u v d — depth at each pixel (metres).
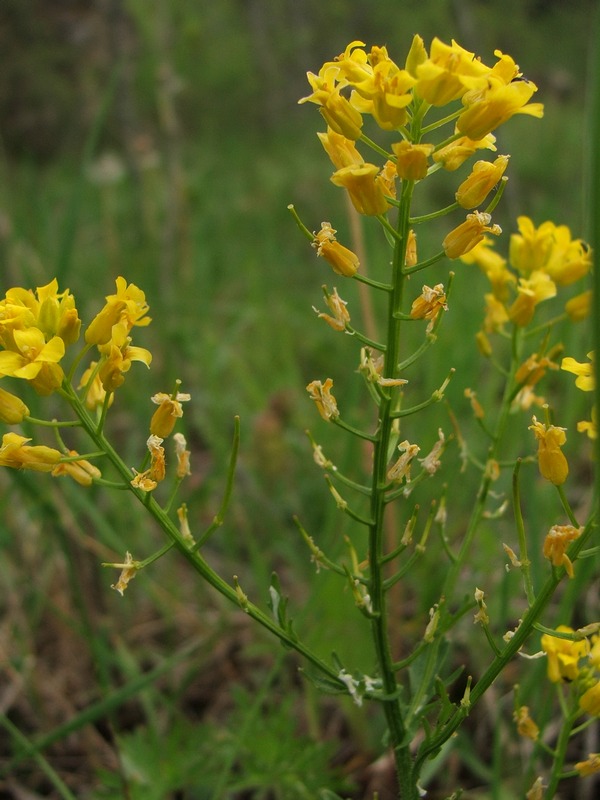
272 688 0.28
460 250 0.17
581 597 0.28
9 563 0.31
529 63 1.40
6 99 1.22
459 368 0.34
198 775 0.24
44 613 0.30
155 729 0.24
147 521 0.34
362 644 0.25
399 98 0.16
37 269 0.38
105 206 0.57
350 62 0.16
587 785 0.25
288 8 1.30
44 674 0.28
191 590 0.33
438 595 0.28
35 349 0.16
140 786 0.23
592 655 0.18
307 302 0.52
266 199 0.89
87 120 1.22
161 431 0.17
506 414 0.20
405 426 0.35
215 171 0.95
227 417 0.41
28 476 0.25
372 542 0.17
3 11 1.18
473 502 0.32
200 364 0.42
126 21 0.55
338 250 0.17
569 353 0.30
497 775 0.22
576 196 0.50
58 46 1.19
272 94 1.21
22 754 0.22
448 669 0.27
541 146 1.05
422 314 0.17
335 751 0.25
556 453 0.16
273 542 0.33
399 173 0.16
